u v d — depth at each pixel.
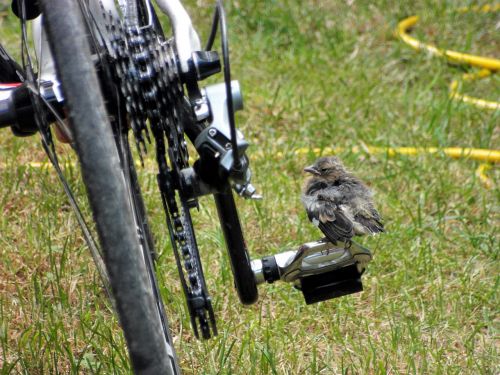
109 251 4.73
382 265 9.43
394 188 11.12
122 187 4.73
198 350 7.82
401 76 14.89
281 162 11.66
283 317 8.50
